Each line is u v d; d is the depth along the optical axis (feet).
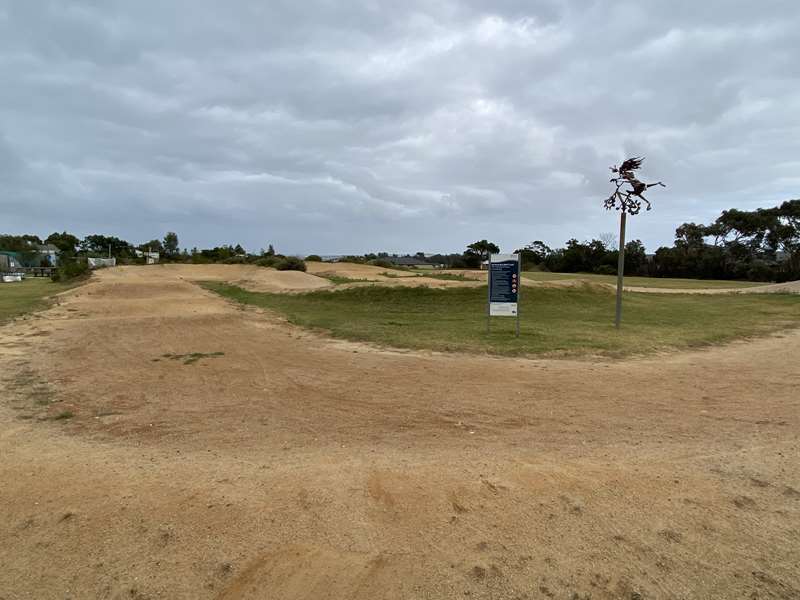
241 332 40.11
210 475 12.96
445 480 12.66
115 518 10.77
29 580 8.80
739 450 14.87
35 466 13.60
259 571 9.03
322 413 18.85
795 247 211.82
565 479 12.73
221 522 10.61
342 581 8.79
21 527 10.44
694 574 8.99
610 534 10.22
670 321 50.31
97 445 15.38
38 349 32.37
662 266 229.66
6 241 302.45
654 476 12.93
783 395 21.61
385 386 23.00
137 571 9.03
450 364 27.89
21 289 100.89
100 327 42.29
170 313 52.01
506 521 10.70
